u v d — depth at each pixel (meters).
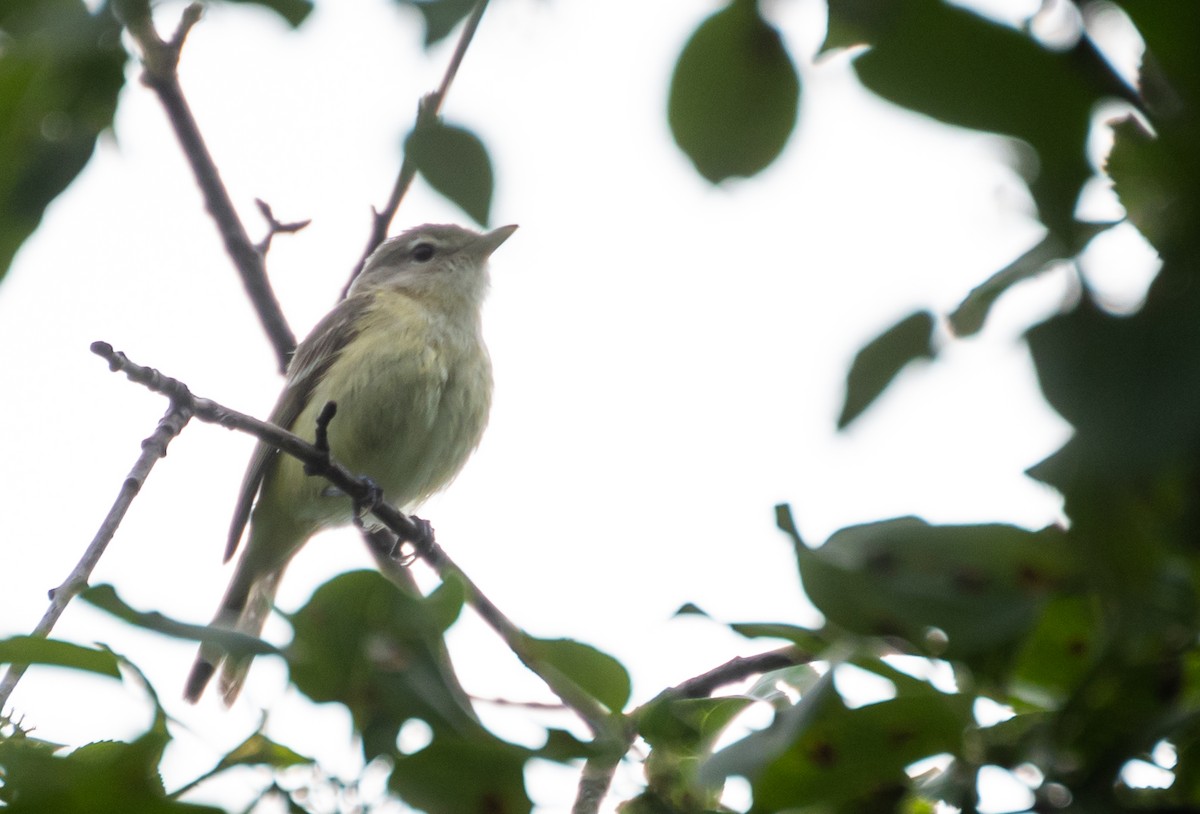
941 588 3.40
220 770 4.00
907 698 3.56
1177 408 1.98
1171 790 3.68
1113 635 3.29
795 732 3.38
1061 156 2.36
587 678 4.29
